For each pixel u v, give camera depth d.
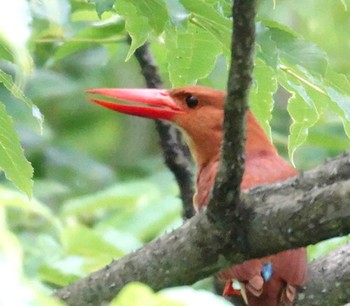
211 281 9.95
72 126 19.09
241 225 6.63
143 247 7.09
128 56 7.71
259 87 8.48
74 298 7.15
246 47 6.10
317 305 8.27
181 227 6.94
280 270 8.06
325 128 14.99
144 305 3.69
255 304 8.15
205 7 7.04
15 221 11.58
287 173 9.55
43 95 16.84
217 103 10.60
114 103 10.52
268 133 8.84
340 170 6.42
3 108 6.98
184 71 8.51
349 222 6.30
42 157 16.44
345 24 17.67
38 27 10.62
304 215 6.39
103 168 16.84
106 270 7.14
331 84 7.91
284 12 17.33
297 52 7.16
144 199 12.42
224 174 6.44
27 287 3.66
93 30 10.92
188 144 10.72
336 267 8.31
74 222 12.33
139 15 7.45
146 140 19.08
